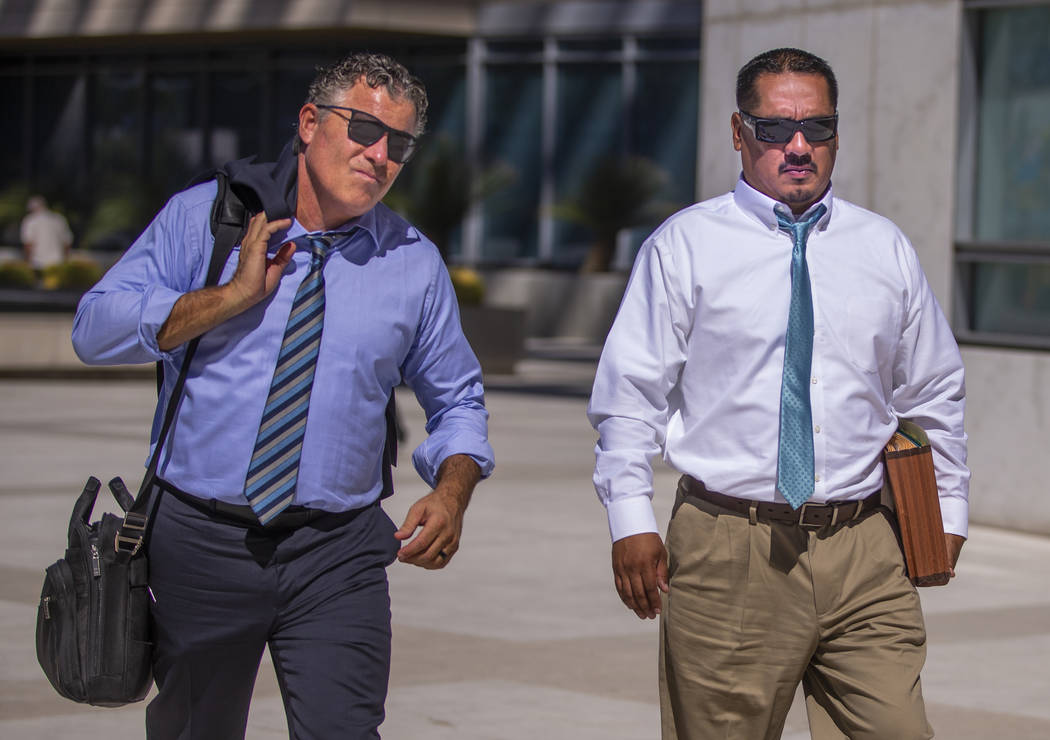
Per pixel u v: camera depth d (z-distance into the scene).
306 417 10.84
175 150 104.12
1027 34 32.19
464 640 21.08
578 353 86.06
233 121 105.31
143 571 10.95
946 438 11.69
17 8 107.94
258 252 10.48
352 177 10.79
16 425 46.94
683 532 11.35
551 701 18.08
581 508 33.38
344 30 96.06
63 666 10.87
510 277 94.19
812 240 11.34
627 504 11.24
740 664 11.24
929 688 19.30
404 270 11.21
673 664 11.46
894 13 33.59
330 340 10.91
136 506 10.95
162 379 11.26
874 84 33.97
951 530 11.69
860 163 34.25
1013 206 32.44
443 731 16.72
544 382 69.00
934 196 33.19
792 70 11.32
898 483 11.31
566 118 94.62
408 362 11.65
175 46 107.00
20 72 114.25
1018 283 32.22
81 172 111.44
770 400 11.11
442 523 10.98
